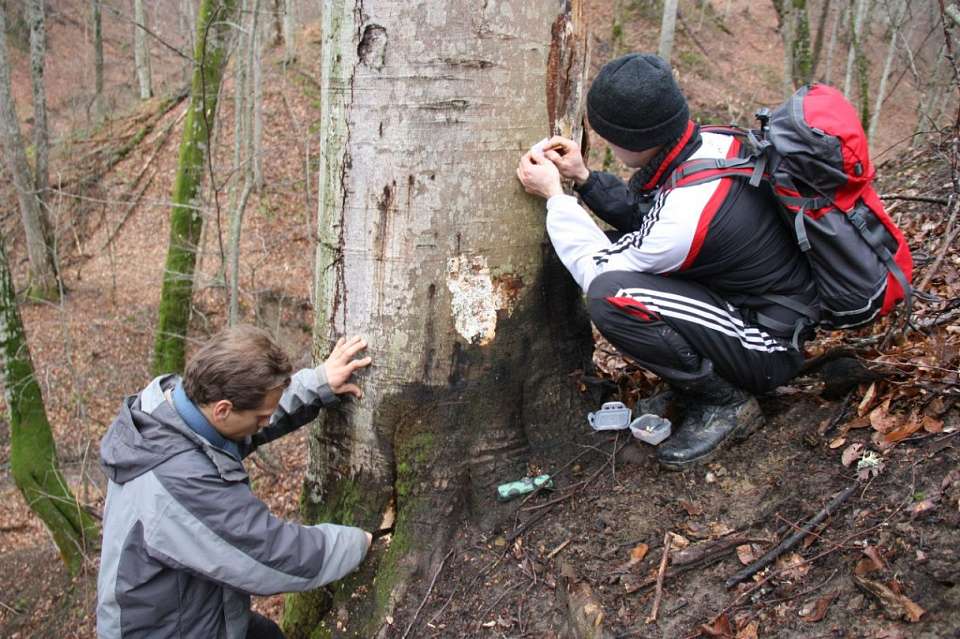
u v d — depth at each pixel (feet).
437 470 7.33
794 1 31.81
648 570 6.42
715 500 6.81
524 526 7.25
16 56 64.18
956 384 6.59
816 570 5.84
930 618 5.10
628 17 58.65
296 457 25.22
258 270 36.99
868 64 48.24
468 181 6.73
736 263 6.47
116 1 53.47
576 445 7.73
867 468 6.38
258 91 38.11
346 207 7.02
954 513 5.62
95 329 37.35
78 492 26.25
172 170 49.42
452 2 6.32
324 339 7.61
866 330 8.79
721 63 56.85
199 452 5.79
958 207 9.56
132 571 5.63
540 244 7.27
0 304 21.77
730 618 5.79
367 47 6.53
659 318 6.51
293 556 5.96
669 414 7.84
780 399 7.68
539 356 7.57
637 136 6.22
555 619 6.46
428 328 7.05
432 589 7.11
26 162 37.32
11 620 22.35
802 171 5.84
